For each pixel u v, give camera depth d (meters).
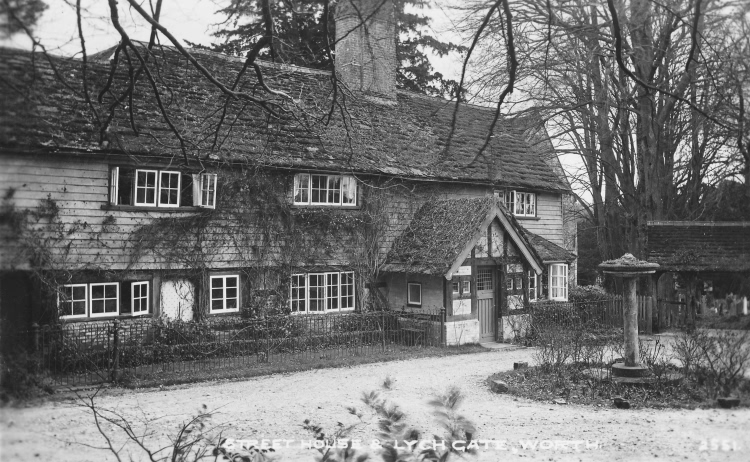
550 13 5.94
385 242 21.45
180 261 17.33
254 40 20.20
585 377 13.20
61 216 15.34
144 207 16.73
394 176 20.86
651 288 17.45
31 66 5.89
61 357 14.18
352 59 20.89
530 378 13.66
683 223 12.92
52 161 15.17
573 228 32.81
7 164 6.01
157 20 7.31
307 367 15.99
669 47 6.66
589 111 12.70
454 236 20.42
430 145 20.28
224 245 18.14
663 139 9.53
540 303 23.17
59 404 11.34
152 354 15.93
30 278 14.64
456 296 20.22
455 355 18.48
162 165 16.66
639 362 12.62
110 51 18.06
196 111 17.98
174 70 18.81
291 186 19.53
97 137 15.65
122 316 16.41
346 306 20.78
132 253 16.52
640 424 9.05
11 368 6.59
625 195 17.81
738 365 7.93
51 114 15.47
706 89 6.04
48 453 7.77
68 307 15.50
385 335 20.41
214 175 17.73
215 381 14.32
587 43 7.51
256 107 19.36
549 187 25.64
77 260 15.62
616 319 23.12
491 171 23.44
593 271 33.06
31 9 5.68
